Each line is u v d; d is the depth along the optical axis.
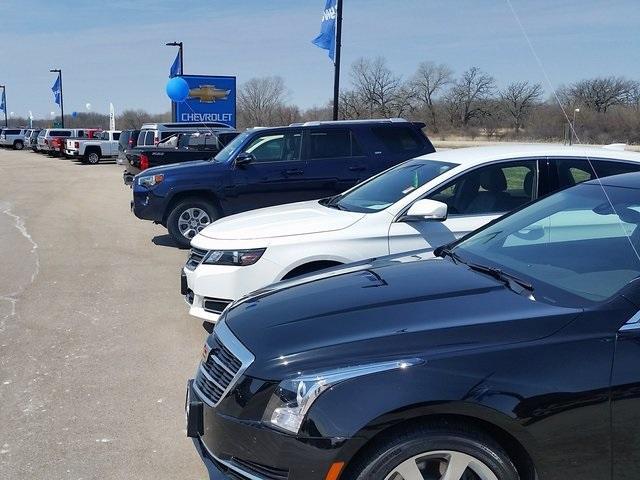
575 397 2.45
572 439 2.46
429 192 5.36
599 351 2.50
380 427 2.38
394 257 3.91
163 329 5.94
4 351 5.32
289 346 2.66
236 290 5.09
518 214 3.92
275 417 2.51
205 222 9.67
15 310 6.54
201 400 2.90
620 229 3.21
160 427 3.97
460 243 3.95
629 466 2.51
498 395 2.41
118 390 4.53
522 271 3.30
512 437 2.48
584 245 3.31
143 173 9.64
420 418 2.45
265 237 5.15
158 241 10.68
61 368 4.95
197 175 9.37
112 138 36.44
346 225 5.20
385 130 9.61
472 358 2.46
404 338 2.56
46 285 7.61
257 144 9.45
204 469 3.49
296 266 5.07
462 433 2.45
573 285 2.99
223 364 2.85
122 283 7.74
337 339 2.62
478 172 5.48
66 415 4.13
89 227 12.24
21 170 29.55
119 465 3.52
